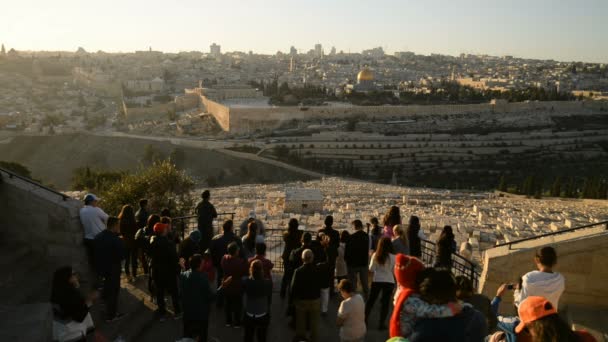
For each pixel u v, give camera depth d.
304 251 12.37
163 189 30.88
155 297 15.29
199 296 12.09
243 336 13.76
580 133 152.38
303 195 45.12
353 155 132.12
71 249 15.64
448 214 43.09
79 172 75.31
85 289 14.98
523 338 8.24
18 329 10.25
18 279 14.40
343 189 70.19
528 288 9.95
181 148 137.12
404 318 7.66
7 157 155.75
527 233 33.31
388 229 16.77
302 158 127.19
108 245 13.36
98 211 15.51
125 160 143.12
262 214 41.50
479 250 28.84
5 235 16.55
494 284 14.35
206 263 14.44
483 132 150.75
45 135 163.12
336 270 17.03
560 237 15.11
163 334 13.48
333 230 15.98
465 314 7.49
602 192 72.00
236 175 121.50
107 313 13.63
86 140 156.38
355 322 11.23
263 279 12.24
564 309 13.88
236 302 13.95
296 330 12.45
